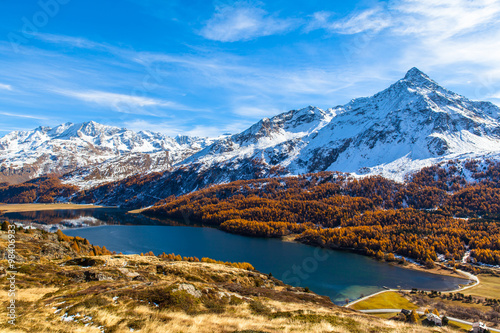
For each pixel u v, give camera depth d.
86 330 23.45
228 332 24.72
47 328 23.25
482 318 79.69
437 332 32.28
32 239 80.19
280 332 25.59
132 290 35.69
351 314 42.81
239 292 55.28
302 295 67.31
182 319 27.94
